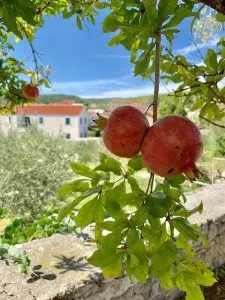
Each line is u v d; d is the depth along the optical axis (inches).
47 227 52.7
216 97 27.0
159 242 15.1
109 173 18.0
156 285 50.1
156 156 12.7
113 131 13.5
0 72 58.7
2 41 59.9
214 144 176.7
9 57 59.3
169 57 27.4
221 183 86.7
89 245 45.1
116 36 20.5
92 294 37.9
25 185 120.3
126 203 15.9
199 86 27.6
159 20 15.2
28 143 130.0
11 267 39.1
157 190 16.8
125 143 13.4
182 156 12.6
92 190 17.1
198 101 28.4
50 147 131.2
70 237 47.7
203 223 58.9
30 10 18.7
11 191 117.6
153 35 15.1
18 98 60.6
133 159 16.9
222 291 61.0
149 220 14.8
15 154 124.8
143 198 15.7
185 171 13.0
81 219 17.4
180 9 15.1
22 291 34.8
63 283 36.4
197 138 13.0
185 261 19.0
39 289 35.2
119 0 21.5
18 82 60.1
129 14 20.3
